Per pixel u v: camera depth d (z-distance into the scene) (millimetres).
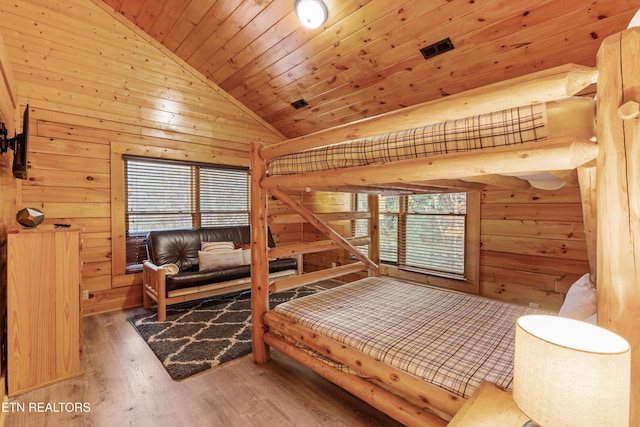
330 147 1770
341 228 4703
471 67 2549
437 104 1237
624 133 795
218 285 3477
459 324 1826
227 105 4410
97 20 3377
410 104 3213
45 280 1992
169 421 1646
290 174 2035
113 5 3410
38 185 3037
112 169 3473
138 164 3723
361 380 1652
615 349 768
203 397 1854
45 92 3076
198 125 4141
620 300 812
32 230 1961
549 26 2059
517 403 810
